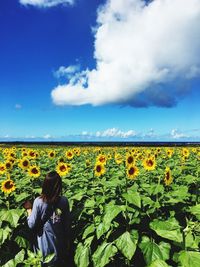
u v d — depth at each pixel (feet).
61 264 7.51
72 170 13.17
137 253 7.00
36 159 17.79
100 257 6.45
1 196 9.57
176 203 8.18
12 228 8.00
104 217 6.79
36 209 7.30
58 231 7.38
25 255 7.75
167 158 17.95
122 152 25.80
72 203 8.33
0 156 22.85
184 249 5.75
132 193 7.29
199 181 9.91
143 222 7.40
